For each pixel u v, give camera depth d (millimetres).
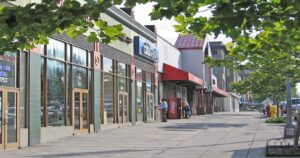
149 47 37344
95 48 26266
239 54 11664
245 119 44062
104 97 27859
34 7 5633
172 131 26547
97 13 5648
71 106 23094
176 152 16297
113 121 29516
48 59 20719
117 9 29250
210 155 15320
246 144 18766
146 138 21922
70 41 22969
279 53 11969
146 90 37750
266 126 30969
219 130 27344
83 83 24891
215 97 88438
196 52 57969
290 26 6039
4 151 16594
